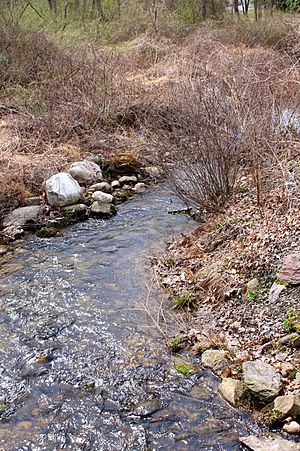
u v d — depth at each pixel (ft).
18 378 11.39
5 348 12.39
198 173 17.37
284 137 17.47
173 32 47.78
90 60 33.88
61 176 21.12
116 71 33.99
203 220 17.92
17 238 18.62
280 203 15.40
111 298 14.37
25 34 33.94
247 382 10.37
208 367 11.33
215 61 32.07
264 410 9.94
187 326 12.84
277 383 10.23
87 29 46.47
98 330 12.94
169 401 10.50
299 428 9.39
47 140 26.00
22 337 12.80
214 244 15.76
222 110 17.46
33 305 14.19
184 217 19.44
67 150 25.04
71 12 53.16
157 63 38.68
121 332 12.81
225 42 44.70
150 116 26.81
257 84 19.26
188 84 23.56
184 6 56.08
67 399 10.73
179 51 40.22
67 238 18.45
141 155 25.64
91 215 20.27
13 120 26.91
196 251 15.97
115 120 28.94
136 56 40.24
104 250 17.31
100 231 18.88
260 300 12.76
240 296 13.23
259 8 56.54
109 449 9.46
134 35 47.21
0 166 22.34
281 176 16.21
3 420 10.22
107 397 10.72
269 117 17.10
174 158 19.47
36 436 9.82
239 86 19.66
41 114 27.48
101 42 45.03
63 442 9.67
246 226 15.47
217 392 10.62
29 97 29.50
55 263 16.61
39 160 23.52
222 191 17.19
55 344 12.48
